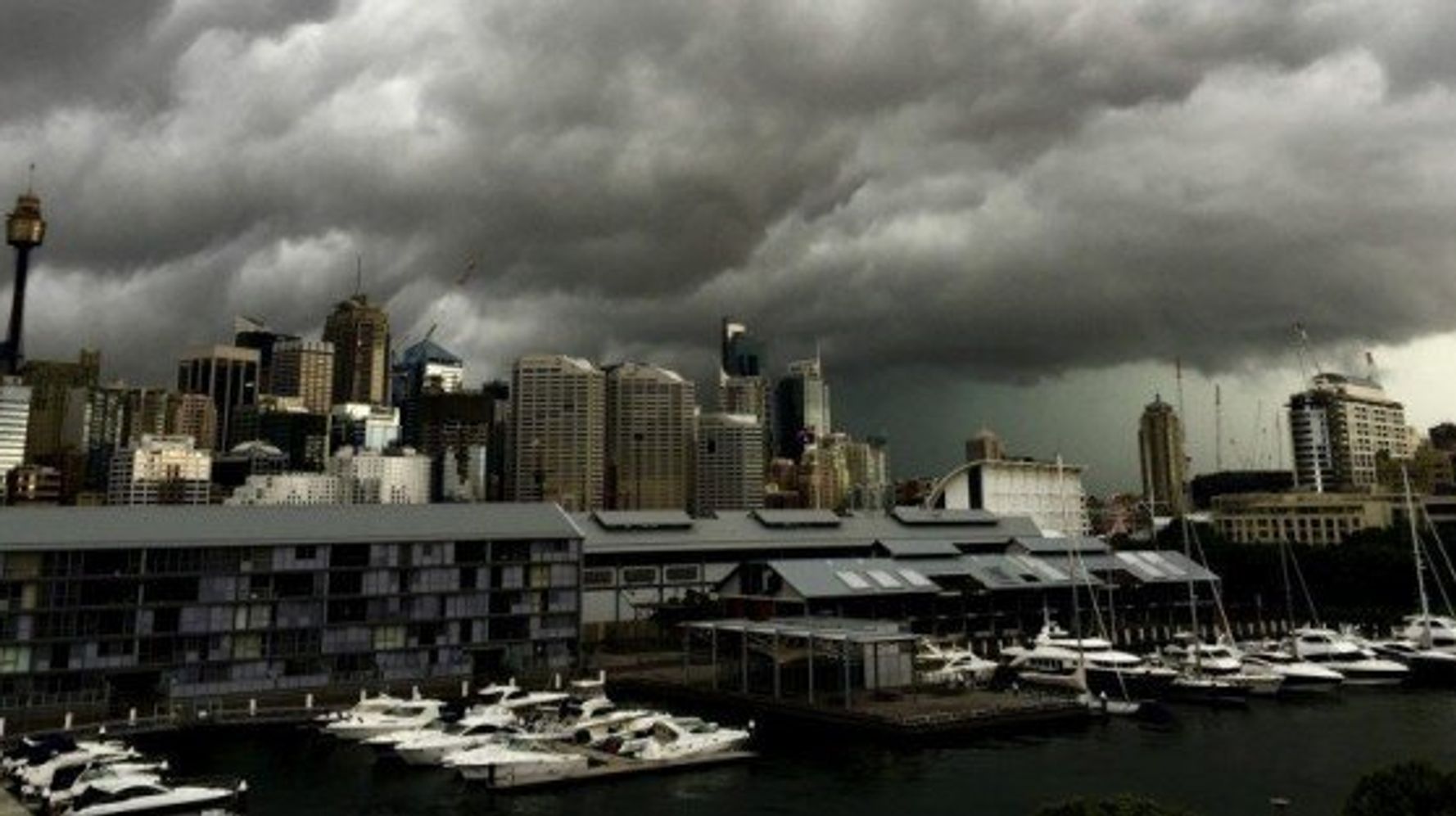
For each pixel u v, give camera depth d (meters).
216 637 101.06
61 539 95.88
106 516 103.38
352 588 108.50
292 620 104.94
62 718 90.44
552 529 121.00
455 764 74.19
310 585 106.69
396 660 109.25
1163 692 110.94
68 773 68.75
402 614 110.56
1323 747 85.56
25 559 94.25
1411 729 92.94
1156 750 85.19
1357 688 116.44
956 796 71.06
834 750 85.94
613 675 116.12
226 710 93.62
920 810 67.81
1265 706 105.75
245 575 103.31
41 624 94.00
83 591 96.50
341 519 113.44
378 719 89.50
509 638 116.44
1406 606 171.62
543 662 117.69
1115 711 98.94
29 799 68.06
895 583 134.88
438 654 111.62
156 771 71.88
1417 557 142.38
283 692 102.44
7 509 100.69
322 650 105.75
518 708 98.62
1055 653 119.69
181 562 100.81
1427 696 111.06
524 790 72.94
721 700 103.94
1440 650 125.62
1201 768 78.69
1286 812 66.75
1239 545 193.25
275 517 110.88
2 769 73.69
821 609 130.00
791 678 108.94
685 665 111.44
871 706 96.94
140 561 99.06
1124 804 33.94
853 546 163.88
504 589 116.38
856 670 107.44
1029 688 114.56
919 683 109.50
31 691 92.69
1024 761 81.38
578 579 121.50
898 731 87.75
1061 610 153.00
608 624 142.25
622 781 75.88
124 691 98.31
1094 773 77.19
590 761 79.56
